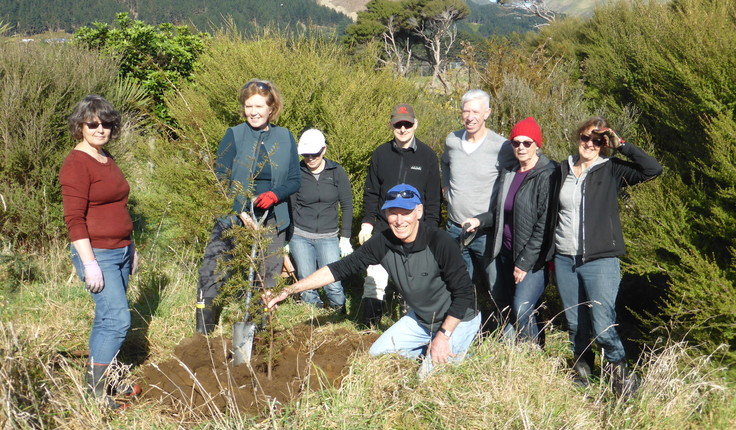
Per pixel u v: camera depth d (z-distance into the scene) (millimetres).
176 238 6152
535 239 3777
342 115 6078
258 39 6453
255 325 3805
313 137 4754
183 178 6004
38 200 5633
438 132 7129
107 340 3219
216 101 6273
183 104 6273
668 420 3129
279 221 4125
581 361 3842
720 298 3625
